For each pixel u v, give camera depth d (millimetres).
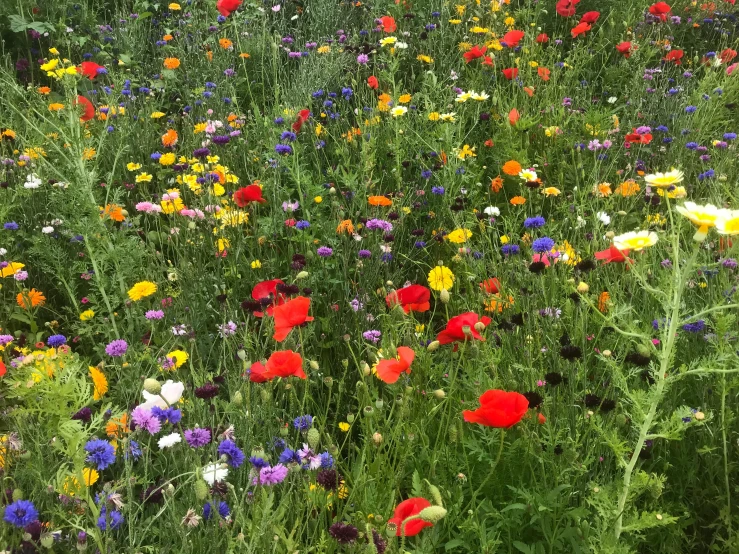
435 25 2820
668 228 1609
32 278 1653
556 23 3096
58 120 1667
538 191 1891
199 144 2111
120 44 2863
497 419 905
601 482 1049
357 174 1827
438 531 1010
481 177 2076
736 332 1146
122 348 1194
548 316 1196
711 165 2006
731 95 2422
